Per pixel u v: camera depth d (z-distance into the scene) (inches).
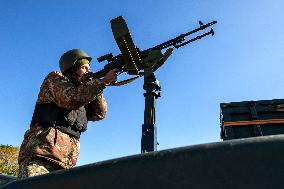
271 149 32.7
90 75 112.3
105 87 101.3
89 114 120.4
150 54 147.0
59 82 101.0
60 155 98.1
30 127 101.7
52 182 37.3
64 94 97.2
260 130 200.1
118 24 123.7
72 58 113.9
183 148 35.1
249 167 32.3
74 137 105.6
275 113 205.9
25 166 93.3
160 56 146.6
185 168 33.7
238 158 32.9
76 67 115.6
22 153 96.3
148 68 144.8
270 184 31.2
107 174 35.6
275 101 209.5
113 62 142.4
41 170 93.6
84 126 109.5
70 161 103.0
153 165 34.7
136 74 137.7
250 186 31.5
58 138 98.6
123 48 128.0
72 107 98.0
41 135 97.0
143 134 141.8
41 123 99.1
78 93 96.9
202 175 33.0
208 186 32.4
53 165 97.0
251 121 203.6
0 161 587.8
